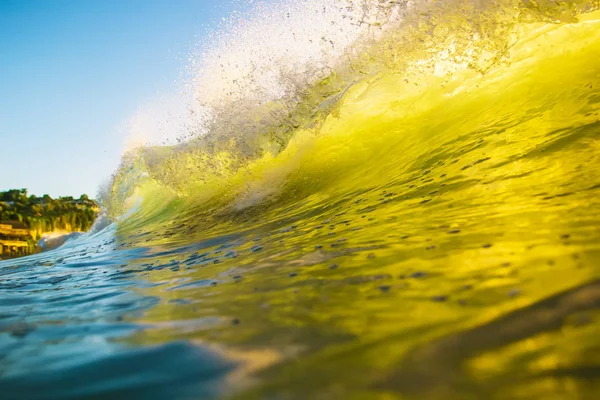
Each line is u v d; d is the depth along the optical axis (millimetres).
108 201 8961
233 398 1075
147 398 1126
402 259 2104
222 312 1835
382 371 1125
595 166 2691
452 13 4789
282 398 1050
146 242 5430
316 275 2164
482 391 993
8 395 1244
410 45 5090
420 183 3658
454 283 1664
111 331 1774
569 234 1885
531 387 981
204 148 6676
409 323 1394
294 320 1580
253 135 6238
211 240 4418
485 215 2471
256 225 4543
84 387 1237
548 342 1141
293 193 5285
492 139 3814
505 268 1692
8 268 5082
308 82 5824
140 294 2537
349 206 3889
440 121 4703
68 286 3230
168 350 1437
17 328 1981
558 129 3447
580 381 975
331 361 1213
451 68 5117
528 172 2965
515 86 4457
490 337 1214
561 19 4516
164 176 7344
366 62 5434
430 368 1109
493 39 4719
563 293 1371
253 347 1374
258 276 2418
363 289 1806
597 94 3678
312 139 5777
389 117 5312
